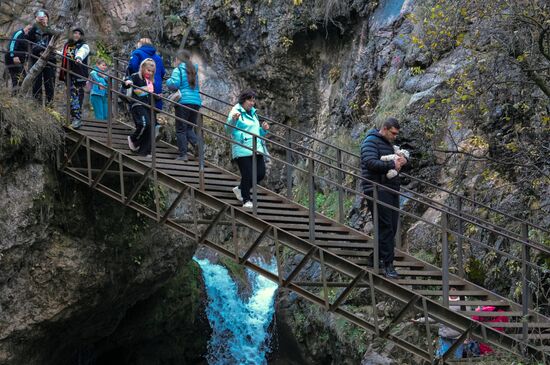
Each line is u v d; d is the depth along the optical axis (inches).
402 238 577.6
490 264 493.7
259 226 394.3
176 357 639.8
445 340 440.5
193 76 438.0
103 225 468.1
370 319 555.8
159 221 410.9
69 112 439.8
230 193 419.2
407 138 586.2
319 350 623.2
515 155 494.6
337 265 379.9
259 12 842.8
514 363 359.3
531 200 482.3
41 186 424.2
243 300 705.6
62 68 437.7
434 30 487.8
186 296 628.1
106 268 470.9
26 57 472.7
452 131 563.8
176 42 841.5
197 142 449.4
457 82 499.8
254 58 844.6
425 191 575.8
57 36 430.3
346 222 644.7
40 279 433.1
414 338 512.7
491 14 450.3
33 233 422.6
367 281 377.7
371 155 374.0
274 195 442.0
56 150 436.1
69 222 447.5
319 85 831.7
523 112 503.5
